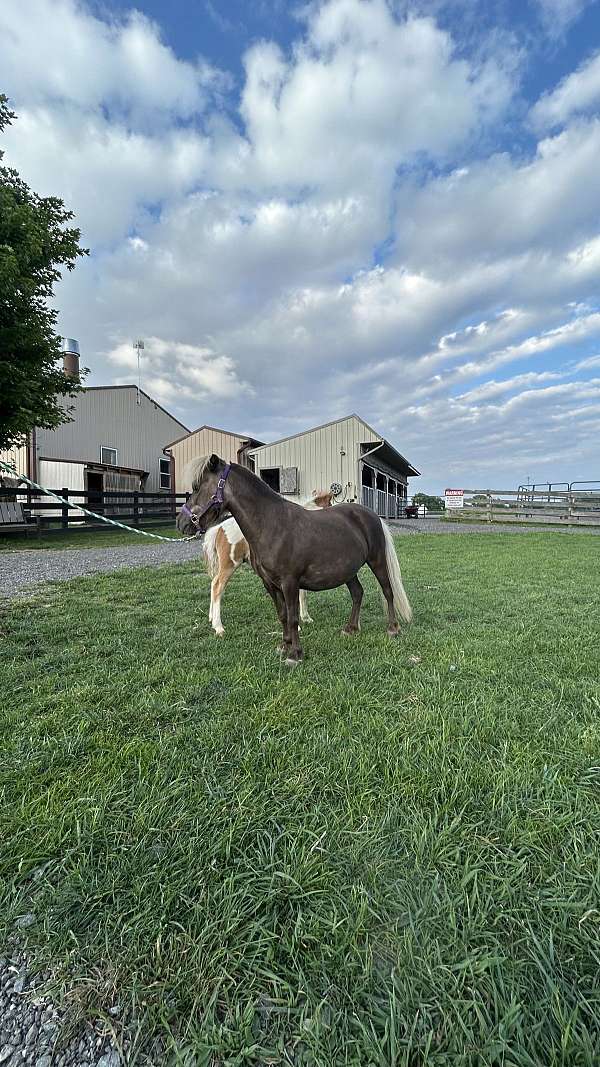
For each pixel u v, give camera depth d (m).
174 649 3.33
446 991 1.00
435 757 1.91
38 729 2.17
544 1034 0.92
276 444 17.06
